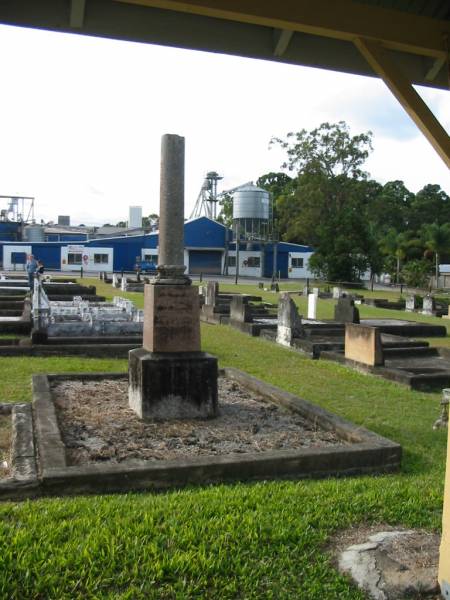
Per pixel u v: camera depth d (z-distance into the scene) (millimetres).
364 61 4129
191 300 6551
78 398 7168
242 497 4117
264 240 54562
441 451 5785
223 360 10922
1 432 5664
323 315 21078
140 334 12789
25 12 3549
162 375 6336
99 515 3680
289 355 11938
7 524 3502
